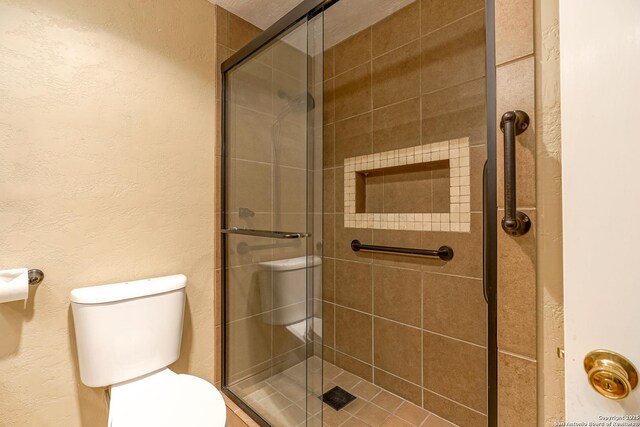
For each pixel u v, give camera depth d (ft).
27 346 3.32
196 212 4.75
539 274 1.92
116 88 3.91
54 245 3.47
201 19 4.79
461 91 4.37
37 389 3.38
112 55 3.87
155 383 3.52
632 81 1.26
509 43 2.02
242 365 4.91
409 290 4.99
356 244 5.67
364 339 5.65
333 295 6.21
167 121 4.41
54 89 3.45
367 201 5.78
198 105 4.76
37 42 3.34
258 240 4.66
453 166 4.45
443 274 4.57
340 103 6.05
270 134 4.44
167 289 3.90
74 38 3.58
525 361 1.98
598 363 1.32
